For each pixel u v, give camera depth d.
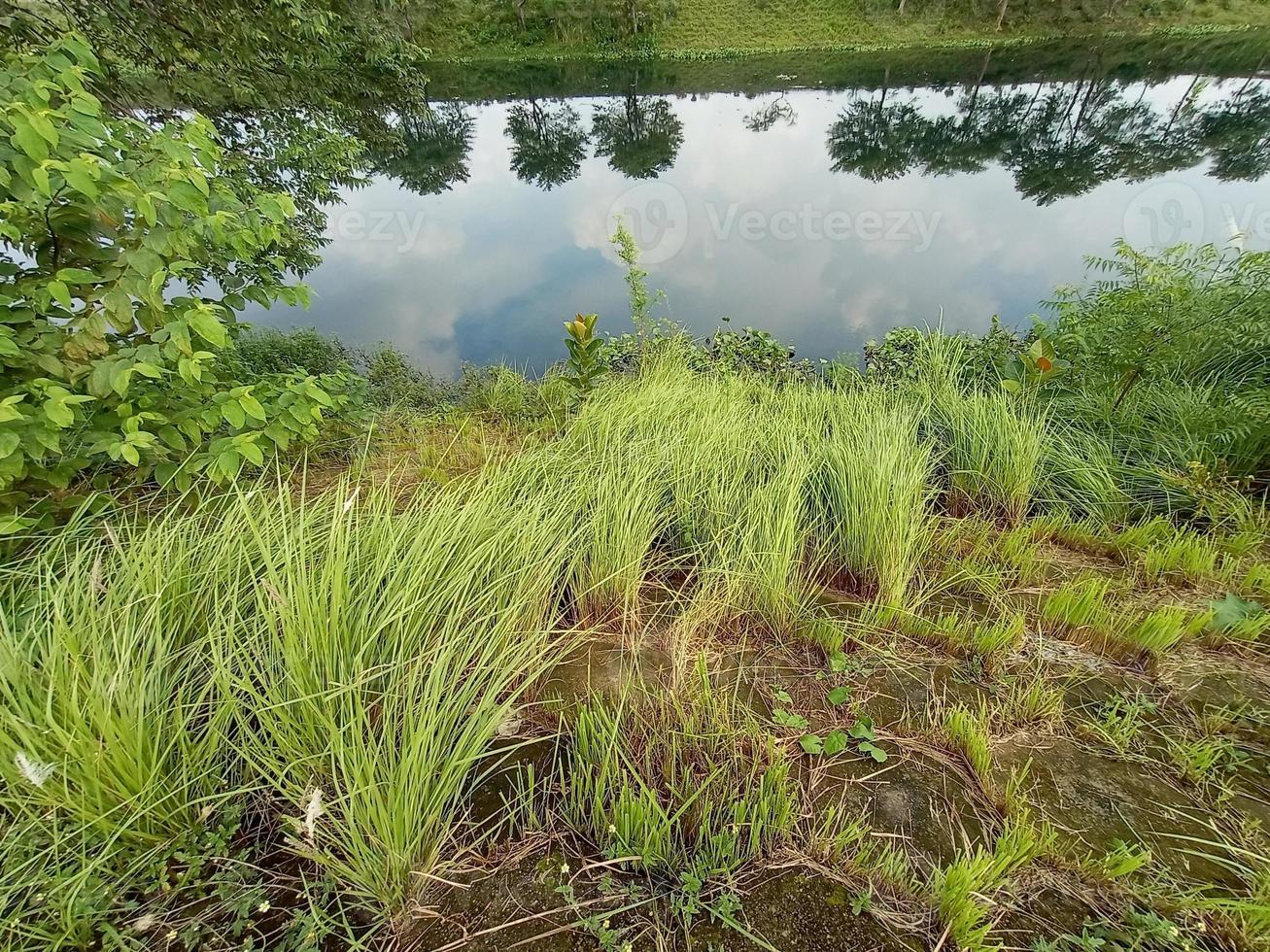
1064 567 2.45
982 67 21.62
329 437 3.33
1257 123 12.77
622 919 1.22
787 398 3.84
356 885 1.22
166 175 1.84
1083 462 2.97
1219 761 1.57
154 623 1.44
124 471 2.31
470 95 20.81
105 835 1.22
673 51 25.42
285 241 2.90
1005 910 1.23
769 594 2.09
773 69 22.67
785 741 1.63
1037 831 1.39
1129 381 3.22
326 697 1.31
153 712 1.35
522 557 2.04
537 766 1.56
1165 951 1.14
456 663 1.64
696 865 1.29
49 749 1.20
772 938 1.19
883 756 1.57
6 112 1.45
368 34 5.87
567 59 25.47
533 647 1.84
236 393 1.88
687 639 1.90
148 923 1.15
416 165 13.22
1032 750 1.60
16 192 1.55
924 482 2.96
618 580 2.17
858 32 25.36
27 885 1.12
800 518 2.50
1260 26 23.72
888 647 1.98
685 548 2.50
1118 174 10.45
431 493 2.55
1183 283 3.07
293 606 1.48
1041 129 14.87
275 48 4.75
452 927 1.20
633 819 1.32
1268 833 1.37
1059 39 24.44
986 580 2.29
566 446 3.10
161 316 1.90
